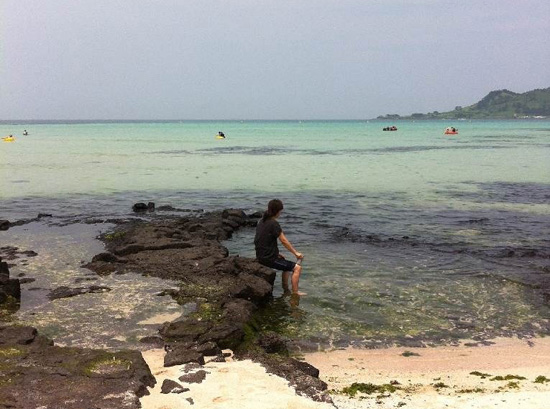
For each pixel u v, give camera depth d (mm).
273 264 11578
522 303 10562
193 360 7281
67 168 37938
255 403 5957
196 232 15945
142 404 5809
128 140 88188
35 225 17875
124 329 8797
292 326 9359
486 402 6422
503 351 8391
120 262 12758
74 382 6102
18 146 68812
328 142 81875
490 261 13539
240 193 26125
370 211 21047
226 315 9219
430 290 11305
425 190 27188
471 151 58625
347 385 7035
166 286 11070
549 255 14070
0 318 9180
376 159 47312
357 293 11109
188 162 43562
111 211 20859
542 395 6641
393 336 8969
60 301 10125
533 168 38688
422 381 7219
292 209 21484
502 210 21281
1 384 5984
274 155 52219
